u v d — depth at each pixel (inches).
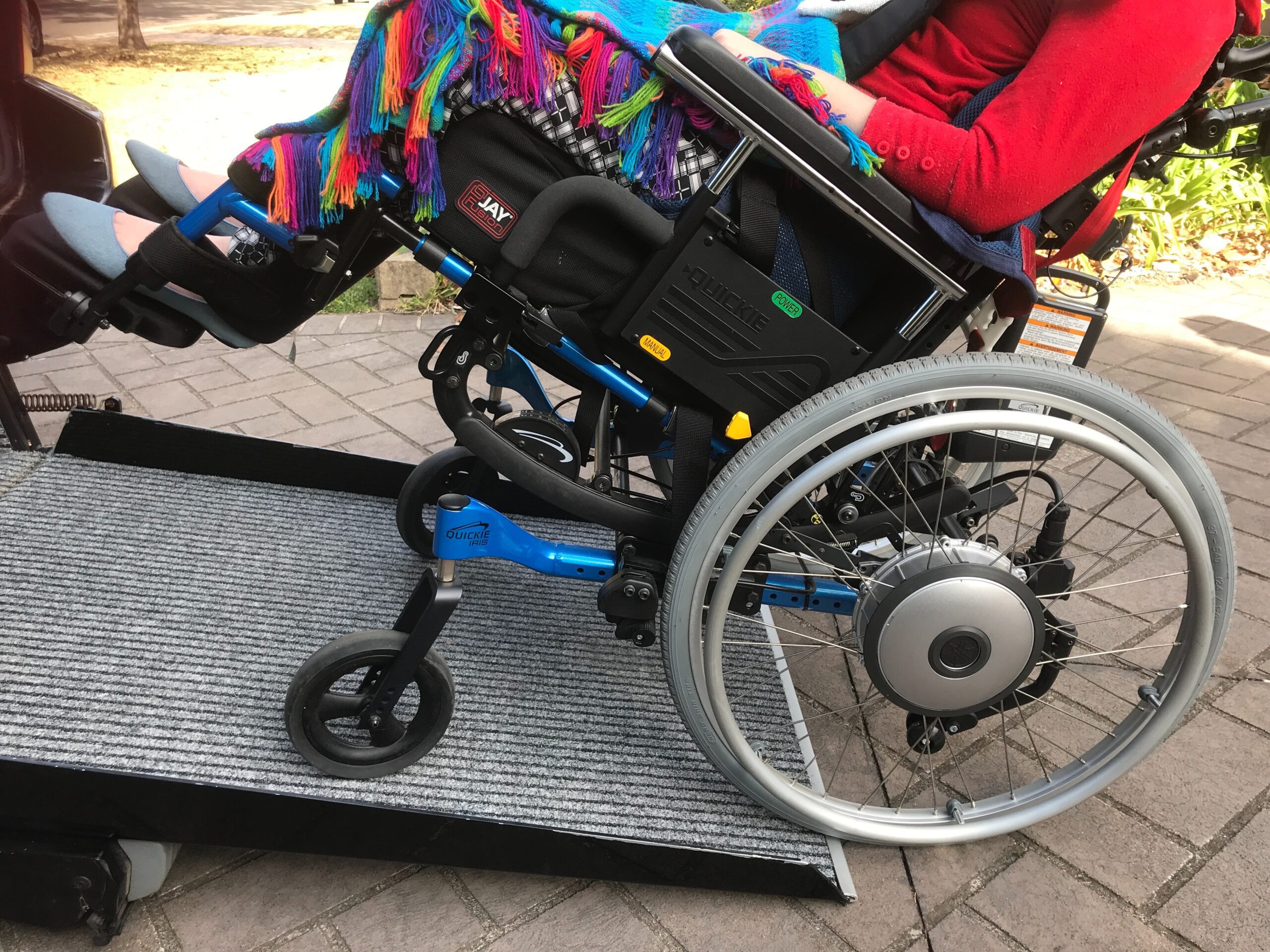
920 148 45.9
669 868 53.7
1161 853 58.8
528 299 52.3
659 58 44.3
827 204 50.9
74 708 57.7
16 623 65.6
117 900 49.3
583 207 49.0
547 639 72.6
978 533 90.7
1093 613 81.4
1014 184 45.4
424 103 44.4
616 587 56.0
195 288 58.6
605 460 60.5
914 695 54.0
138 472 88.6
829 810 55.7
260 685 62.2
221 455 88.5
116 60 179.9
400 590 75.8
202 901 53.1
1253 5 47.4
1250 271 185.8
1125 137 45.6
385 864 56.3
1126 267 65.2
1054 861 58.2
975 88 52.6
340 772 54.7
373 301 153.1
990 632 51.9
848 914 54.4
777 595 58.9
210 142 151.4
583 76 45.8
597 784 58.3
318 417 112.5
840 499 57.7
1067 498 99.3
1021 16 51.2
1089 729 69.3
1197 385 130.6
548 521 88.4
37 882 48.4
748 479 48.3
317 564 78.0
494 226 49.6
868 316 54.5
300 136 48.9
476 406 68.7
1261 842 59.6
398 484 90.0
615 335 51.9
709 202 47.8
